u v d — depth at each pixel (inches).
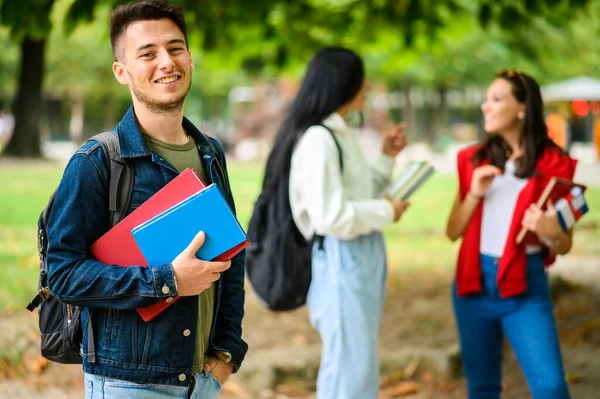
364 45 357.1
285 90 1441.9
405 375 223.1
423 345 245.3
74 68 1537.9
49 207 96.9
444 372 222.7
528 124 149.2
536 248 150.4
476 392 155.6
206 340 105.0
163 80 97.9
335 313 146.3
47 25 266.8
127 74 99.7
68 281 92.1
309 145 146.3
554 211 144.0
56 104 2223.2
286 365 216.1
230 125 1945.1
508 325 149.7
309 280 150.5
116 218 96.1
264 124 1461.6
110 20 100.7
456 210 156.2
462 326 155.8
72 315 100.3
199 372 102.9
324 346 149.3
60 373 215.6
